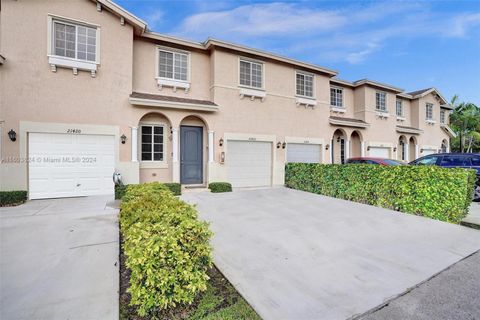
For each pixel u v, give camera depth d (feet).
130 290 8.87
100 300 9.70
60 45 28.81
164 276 8.81
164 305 8.80
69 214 22.11
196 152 38.11
